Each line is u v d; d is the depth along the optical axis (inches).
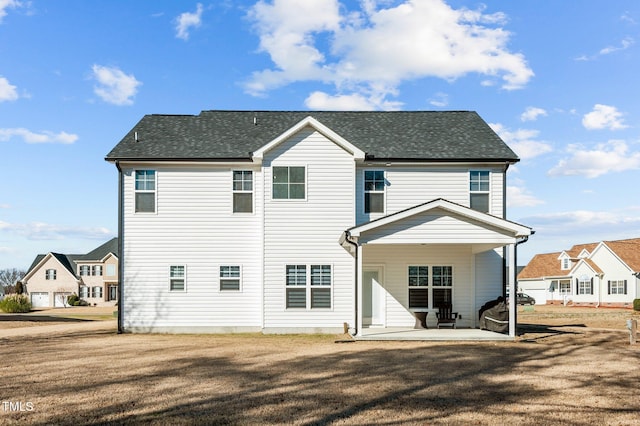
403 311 847.1
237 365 515.2
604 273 2087.8
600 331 865.5
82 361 543.8
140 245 831.7
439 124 961.5
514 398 384.5
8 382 435.8
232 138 895.7
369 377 456.4
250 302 830.5
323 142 818.2
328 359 552.1
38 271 2758.4
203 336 781.3
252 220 839.1
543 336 772.0
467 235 710.5
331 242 810.2
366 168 846.5
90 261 2746.1
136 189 836.0
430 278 853.2
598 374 474.6
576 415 340.2
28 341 748.0
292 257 806.5
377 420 328.8
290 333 799.7
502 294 850.1
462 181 849.5
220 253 834.8
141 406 358.9
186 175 841.5
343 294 806.5
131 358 562.6
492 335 724.7
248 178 845.2
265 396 387.2
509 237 711.1
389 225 711.1
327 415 338.6
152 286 829.2
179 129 922.7
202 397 383.9
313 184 813.2
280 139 807.7
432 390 408.8
